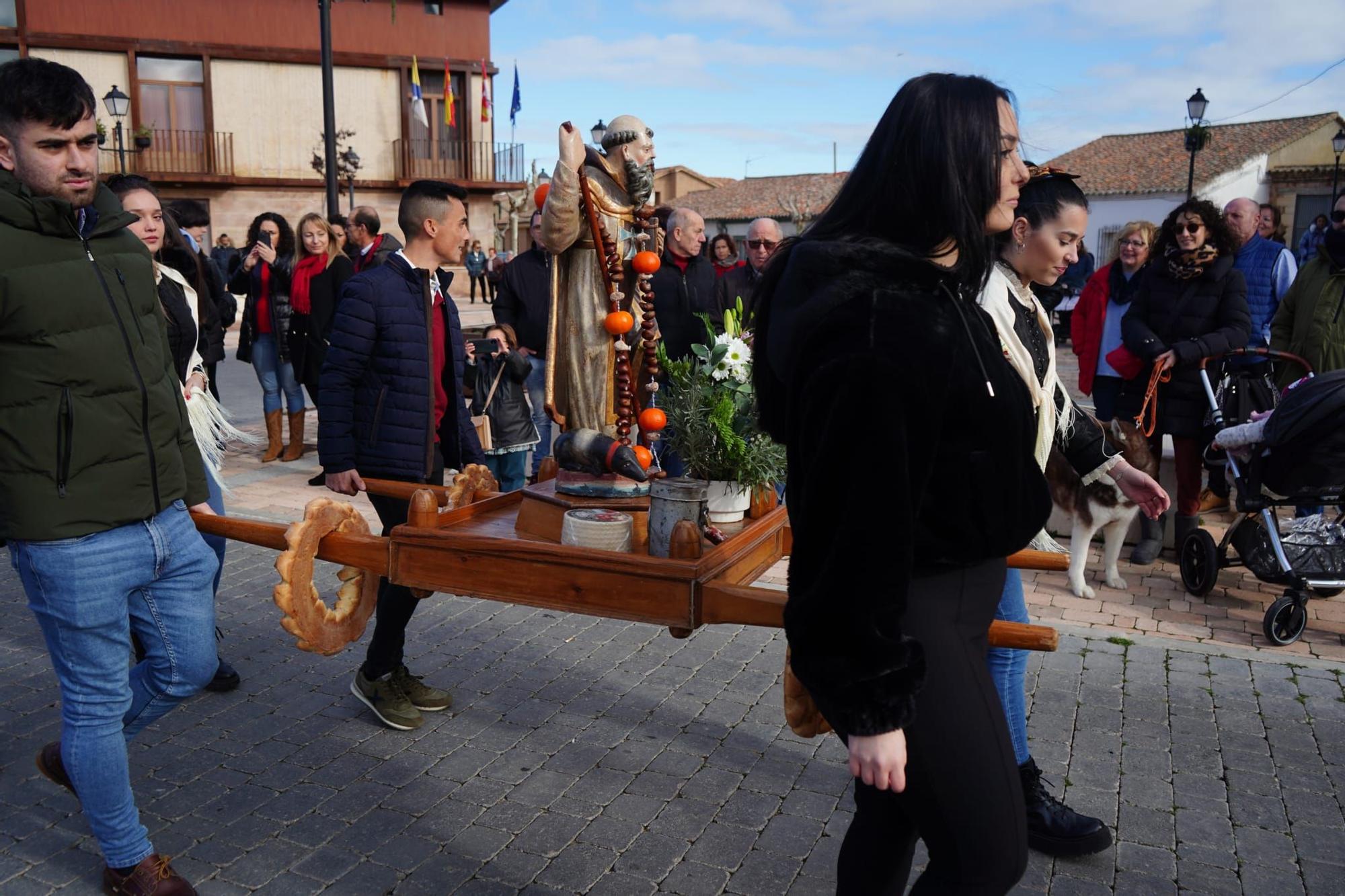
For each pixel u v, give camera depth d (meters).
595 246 3.24
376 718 3.95
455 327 3.97
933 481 1.70
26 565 2.55
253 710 4.01
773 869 3.02
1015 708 3.09
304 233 7.82
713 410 2.89
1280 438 4.86
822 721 2.41
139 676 2.83
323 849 3.08
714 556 2.51
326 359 3.68
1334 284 6.07
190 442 2.84
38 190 2.43
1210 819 3.32
